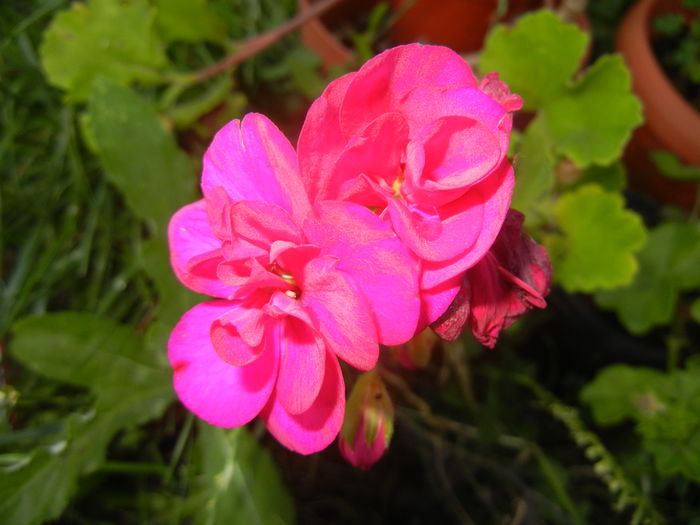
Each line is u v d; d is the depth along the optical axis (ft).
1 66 0.74
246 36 0.90
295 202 0.32
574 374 0.89
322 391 0.34
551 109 0.67
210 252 0.33
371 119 0.33
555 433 0.84
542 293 0.40
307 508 0.73
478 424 0.75
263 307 0.32
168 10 0.71
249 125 0.34
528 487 0.78
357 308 0.29
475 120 0.29
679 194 0.89
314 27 0.81
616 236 0.68
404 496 0.76
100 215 0.74
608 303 0.78
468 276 0.36
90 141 0.70
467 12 0.86
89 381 0.55
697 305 0.75
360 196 0.32
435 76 0.32
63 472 0.52
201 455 0.58
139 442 0.70
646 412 0.72
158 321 0.58
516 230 0.38
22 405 0.64
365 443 0.43
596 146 0.65
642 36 0.86
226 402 0.35
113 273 0.75
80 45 0.68
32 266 0.71
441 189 0.29
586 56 0.79
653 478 0.76
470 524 0.73
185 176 0.62
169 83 0.80
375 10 0.88
